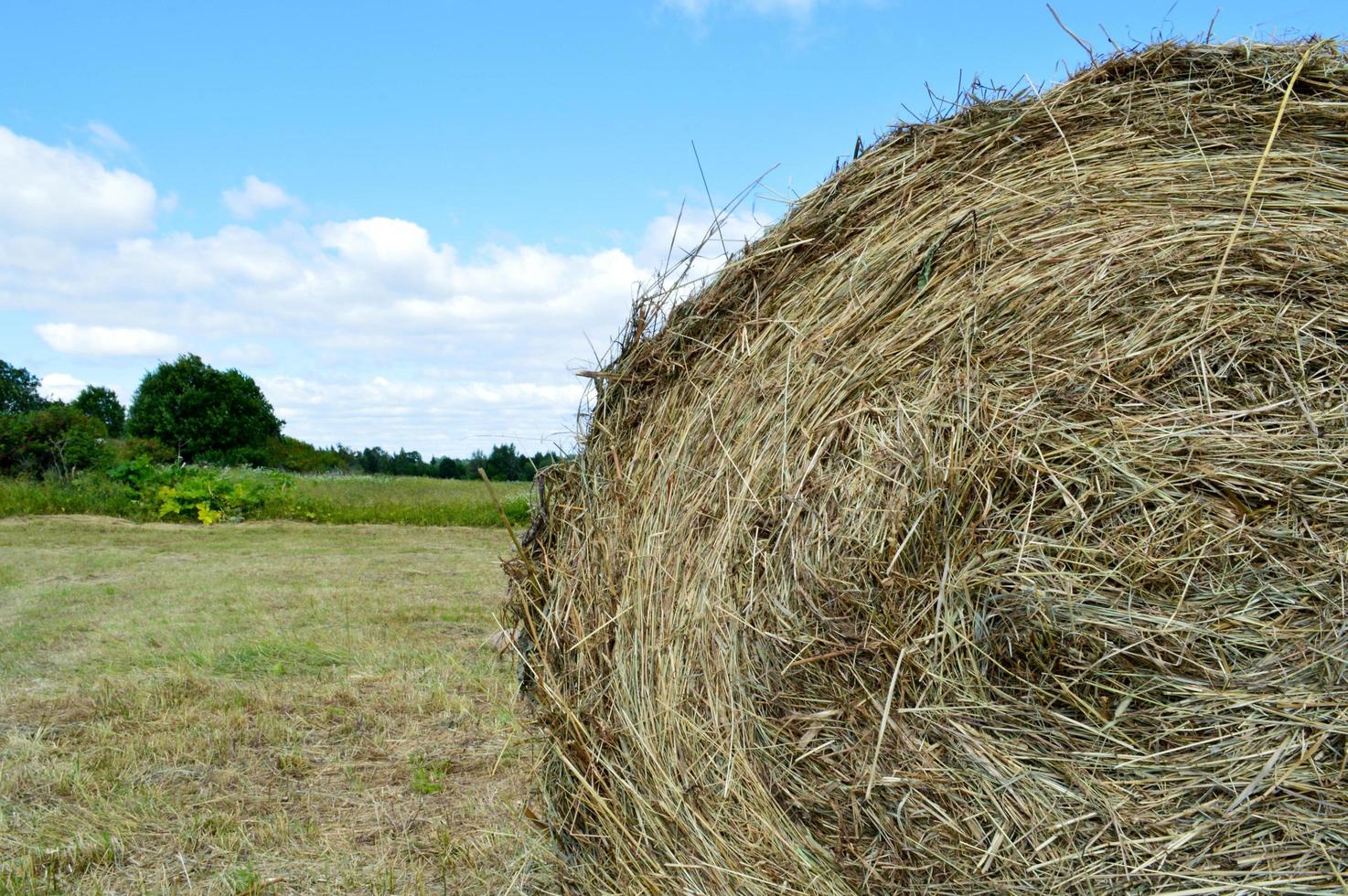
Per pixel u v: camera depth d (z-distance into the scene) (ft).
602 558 9.68
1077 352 7.71
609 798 9.04
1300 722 6.62
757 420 8.82
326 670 18.19
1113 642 7.08
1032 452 7.54
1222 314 7.45
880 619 7.68
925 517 7.67
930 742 7.45
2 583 29.27
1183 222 7.79
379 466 134.72
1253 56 8.10
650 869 8.66
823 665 7.93
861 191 9.09
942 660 7.48
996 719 7.30
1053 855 7.04
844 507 8.07
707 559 8.77
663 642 8.91
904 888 7.44
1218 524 7.05
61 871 10.08
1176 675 6.93
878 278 8.63
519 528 49.60
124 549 38.34
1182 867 6.75
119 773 12.74
